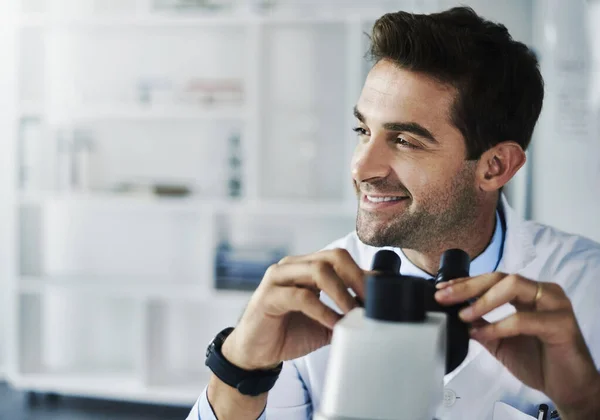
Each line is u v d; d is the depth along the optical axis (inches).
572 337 27.2
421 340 20.0
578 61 115.1
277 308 31.0
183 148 156.8
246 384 34.9
